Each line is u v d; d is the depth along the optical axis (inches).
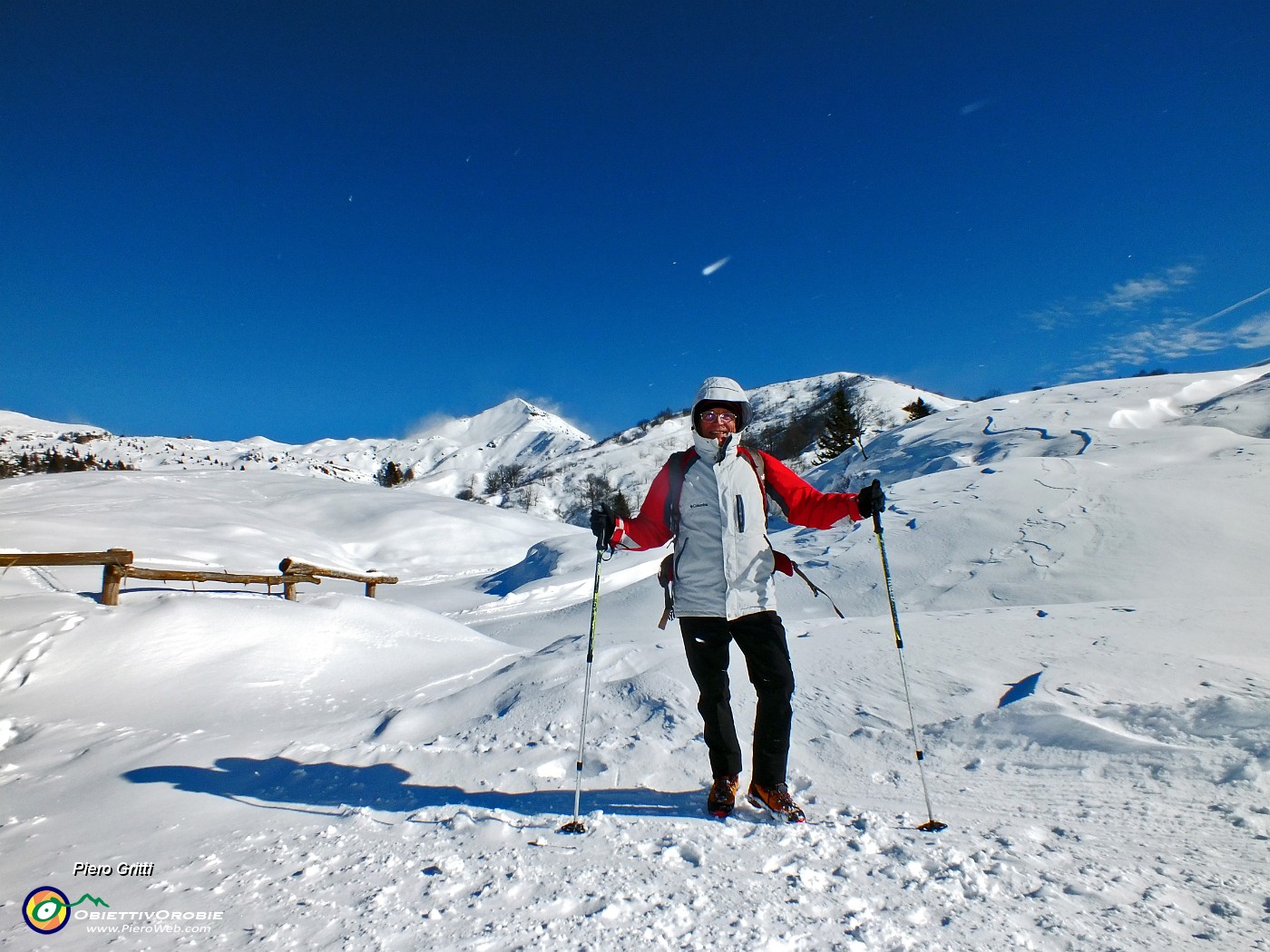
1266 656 147.8
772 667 105.2
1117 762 106.0
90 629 236.4
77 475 1080.8
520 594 541.3
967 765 115.3
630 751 129.3
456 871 80.3
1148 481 390.0
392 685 224.4
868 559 355.3
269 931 67.9
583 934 63.4
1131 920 62.2
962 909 65.7
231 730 178.7
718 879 74.8
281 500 1114.1
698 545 110.2
